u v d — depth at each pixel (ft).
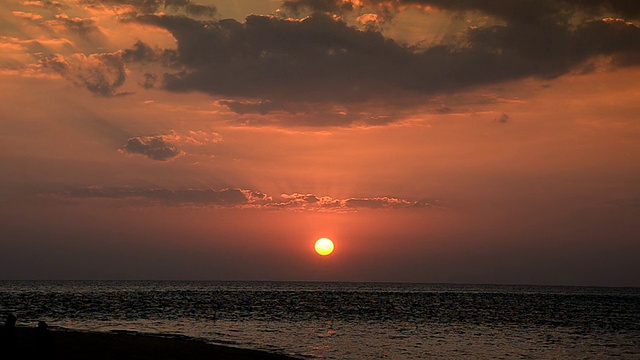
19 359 86.12
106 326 194.59
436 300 479.41
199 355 113.70
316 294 571.28
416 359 140.77
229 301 389.60
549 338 192.95
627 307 403.75
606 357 152.35
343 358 137.69
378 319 257.96
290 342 164.66
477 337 191.01
